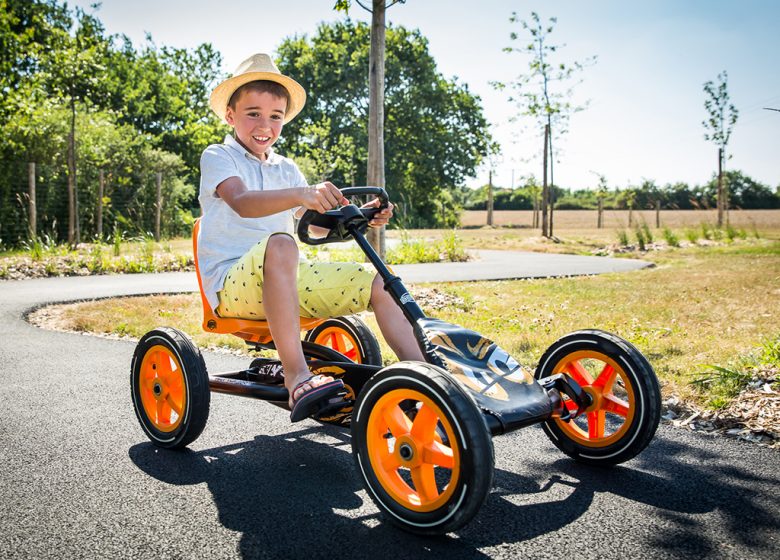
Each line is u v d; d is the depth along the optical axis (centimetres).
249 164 300
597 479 264
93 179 1894
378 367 269
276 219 305
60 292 809
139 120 3425
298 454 292
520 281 966
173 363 312
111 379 414
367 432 223
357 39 3850
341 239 275
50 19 2798
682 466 276
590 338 272
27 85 1767
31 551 201
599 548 207
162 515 228
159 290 832
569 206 8250
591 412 277
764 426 316
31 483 254
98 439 306
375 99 778
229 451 295
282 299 250
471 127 3888
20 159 1675
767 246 1697
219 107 307
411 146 3750
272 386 279
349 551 204
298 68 3822
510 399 222
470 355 232
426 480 213
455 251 1473
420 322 240
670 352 461
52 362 460
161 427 297
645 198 6969
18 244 1487
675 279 958
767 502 242
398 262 1363
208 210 291
